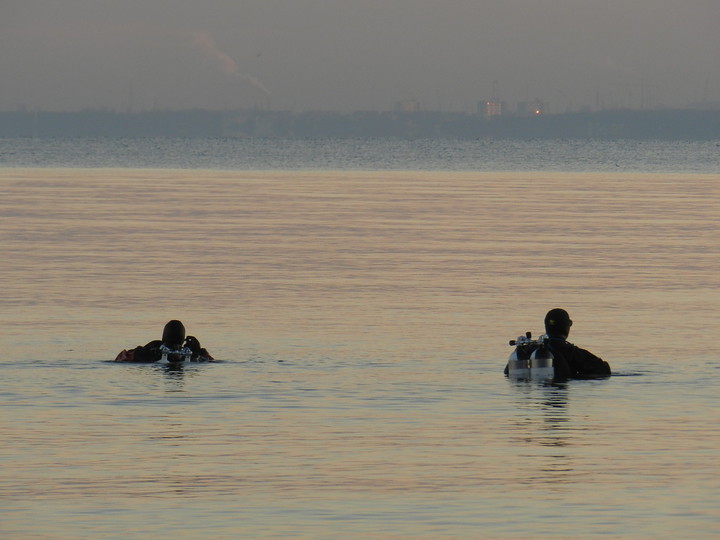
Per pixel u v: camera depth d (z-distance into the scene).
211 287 106.88
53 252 138.12
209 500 39.62
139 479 42.22
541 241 158.00
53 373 64.44
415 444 47.81
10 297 98.94
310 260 131.62
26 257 132.25
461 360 69.50
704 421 52.56
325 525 36.91
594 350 73.62
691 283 112.81
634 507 38.88
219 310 91.94
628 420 52.75
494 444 47.91
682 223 190.50
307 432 50.03
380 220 191.88
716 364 68.44
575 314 91.19
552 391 60.00
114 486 41.25
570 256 138.50
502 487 41.25
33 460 44.84
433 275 118.06
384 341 76.69
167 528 36.56
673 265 129.25
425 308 93.62
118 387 60.34
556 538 35.69
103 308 92.62
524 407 55.78
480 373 65.31
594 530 36.41
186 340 69.06
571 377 63.81
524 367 63.41
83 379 62.69
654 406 56.16
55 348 73.31
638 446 47.56
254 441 48.25
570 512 38.28
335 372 65.25
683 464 44.53
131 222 183.38
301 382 62.12
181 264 126.44
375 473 43.16
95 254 136.25
